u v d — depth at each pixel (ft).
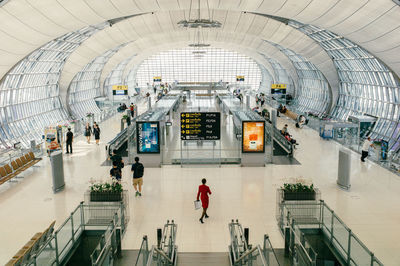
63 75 110.32
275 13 76.33
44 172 55.11
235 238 27.48
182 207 40.47
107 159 61.67
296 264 26.53
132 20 105.81
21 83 85.87
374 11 56.95
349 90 111.86
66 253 27.99
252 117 72.64
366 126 81.51
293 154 64.34
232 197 43.47
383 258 29.66
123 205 34.47
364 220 37.24
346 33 70.13
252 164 57.11
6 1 51.75
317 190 37.35
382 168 56.59
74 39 96.63
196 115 54.70
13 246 32.07
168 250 26.96
